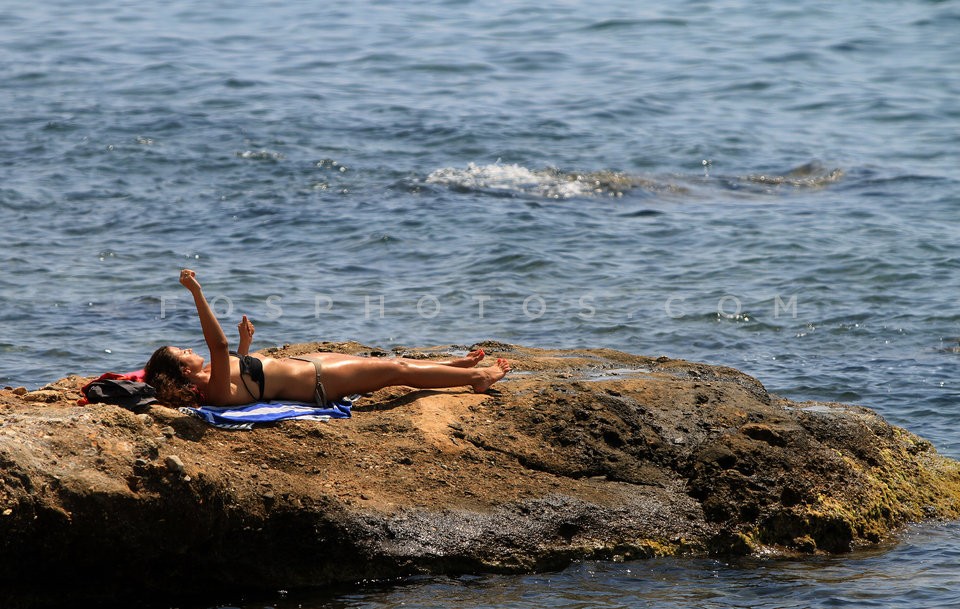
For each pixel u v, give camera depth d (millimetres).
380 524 26719
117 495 24188
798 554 29188
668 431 31016
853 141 91000
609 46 124312
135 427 25953
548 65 115562
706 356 49219
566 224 68688
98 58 114250
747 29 131875
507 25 134375
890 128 95125
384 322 52562
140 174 77625
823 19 136000
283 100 98750
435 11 142750
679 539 28703
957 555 29344
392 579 26609
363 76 109562
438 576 26781
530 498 28188
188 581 25875
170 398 28188
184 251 62719
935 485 33188
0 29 127375
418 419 30000
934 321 53125
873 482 31422
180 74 107812
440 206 71500
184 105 96188
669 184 78750
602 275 59969
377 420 29781
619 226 68625
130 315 52562
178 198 72750
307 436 28328
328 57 117562
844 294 56906
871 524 30438
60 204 70562
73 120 90250
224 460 26703
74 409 26656
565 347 49875
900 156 86562
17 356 46625
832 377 46438
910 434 35375
